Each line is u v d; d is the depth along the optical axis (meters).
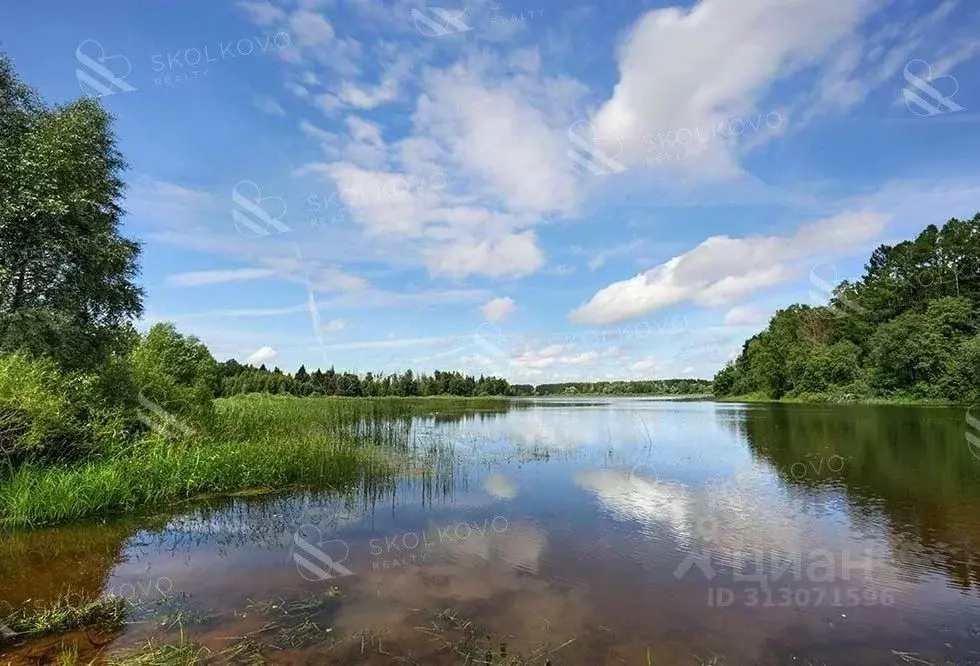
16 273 16.25
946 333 48.28
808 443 21.83
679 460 18.08
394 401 49.16
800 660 5.55
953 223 58.16
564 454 19.44
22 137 16.58
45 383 13.55
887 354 49.97
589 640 5.95
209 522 10.88
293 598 7.08
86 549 9.24
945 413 35.09
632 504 12.08
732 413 40.66
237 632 6.09
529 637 6.01
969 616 6.57
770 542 9.34
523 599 7.05
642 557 8.65
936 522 10.45
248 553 8.98
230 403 25.39
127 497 12.07
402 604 6.89
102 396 16.09
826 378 56.12
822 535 9.70
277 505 12.23
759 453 19.38
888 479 14.56
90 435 13.85
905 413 35.81
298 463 15.05
